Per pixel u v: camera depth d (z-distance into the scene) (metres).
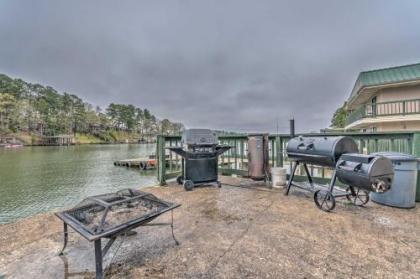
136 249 1.87
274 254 1.78
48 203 8.61
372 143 3.78
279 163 4.42
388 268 1.58
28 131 51.41
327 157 2.84
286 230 2.23
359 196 3.13
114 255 1.78
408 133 3.20
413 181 2.88
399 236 2.08
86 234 1.37
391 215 2.63
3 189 10.73
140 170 17.58
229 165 5.23
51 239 2.05
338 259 1.70
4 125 46.22
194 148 4.04
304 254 1.78
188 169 4.02
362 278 1.47
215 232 2.20
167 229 2.27
